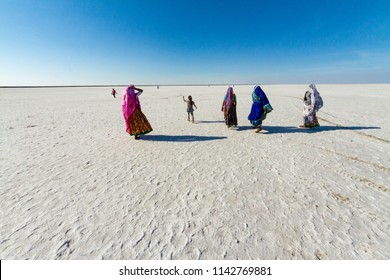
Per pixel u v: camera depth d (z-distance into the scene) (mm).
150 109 17375
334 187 4098
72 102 24719
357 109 14898
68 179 4676
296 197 3770
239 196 3844
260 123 8477
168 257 2586
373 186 4117
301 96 28156
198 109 17094
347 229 2945
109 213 3418
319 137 7777
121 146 7195
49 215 3385
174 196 3900
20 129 10117
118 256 2609
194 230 2996
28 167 5383
